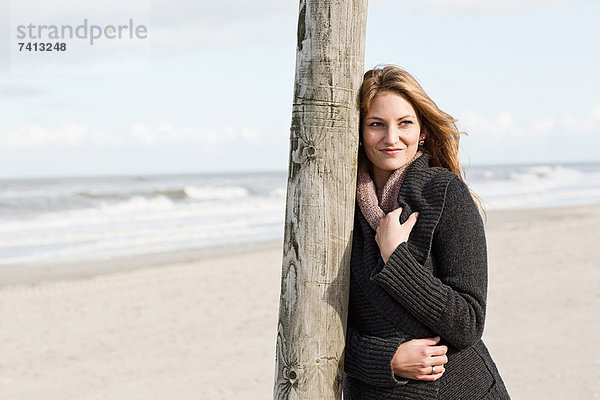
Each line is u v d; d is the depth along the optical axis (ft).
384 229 7.20
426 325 7.07
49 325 28.22
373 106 7.52
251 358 23.07
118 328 27.55
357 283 7.47
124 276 39.17
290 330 7.32
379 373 7.16
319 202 7.17
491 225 63.87
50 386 20.54
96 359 23.32
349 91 7.19
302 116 7.17
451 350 7.39
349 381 7.97
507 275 35.58
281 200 106.63
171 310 30.63
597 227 58.90
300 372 7.27
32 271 41.06
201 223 71.51
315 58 7.09
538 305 28.25
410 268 6.93
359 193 7.75
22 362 23.08
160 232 63.21
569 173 229.86
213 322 28.27
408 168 7.75
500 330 24.56
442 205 7.20
